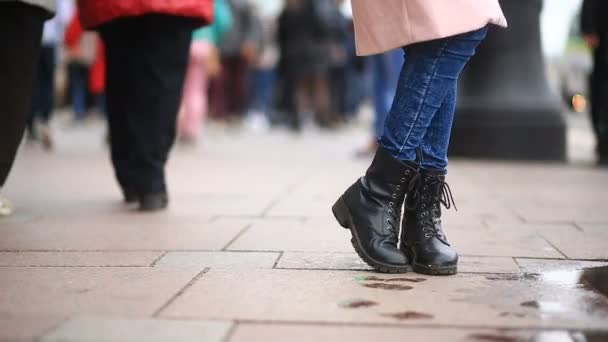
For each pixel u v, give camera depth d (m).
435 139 5.95
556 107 15.80
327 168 14.47
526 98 15.74
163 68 8.65
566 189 11.13
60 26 22.06
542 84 15.96
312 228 7.75
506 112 15.63
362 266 6.07
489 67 15.91
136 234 7.42
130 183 9.25
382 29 5.69
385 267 5.84
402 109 5.81
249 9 32.09
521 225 8.03
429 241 5.86
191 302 4.95
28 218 8.39
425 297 5.11
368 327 4.43
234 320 4.56
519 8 15.65
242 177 12.75
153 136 8.82
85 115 32.59
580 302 4.99
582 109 34.22
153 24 8.45
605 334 4.33
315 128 32.44
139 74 8.63
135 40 8.55
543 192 10.77
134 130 8.81
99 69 18.69
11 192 10.62
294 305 4.89
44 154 17.34
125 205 9.41
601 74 15.08
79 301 4.95
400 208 6.04
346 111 36.09
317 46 29.00
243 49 32.12
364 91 37.12
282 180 12.28
